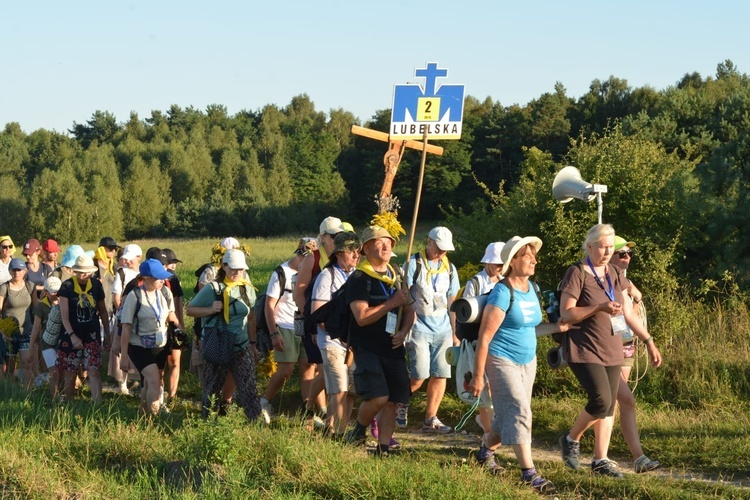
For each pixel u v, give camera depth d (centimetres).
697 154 3584
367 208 9812
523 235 1459
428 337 945
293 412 1065
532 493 680
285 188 9344
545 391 1082
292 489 638
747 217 1419
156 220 8631
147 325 960
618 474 752
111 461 730
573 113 8156
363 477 642
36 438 765
